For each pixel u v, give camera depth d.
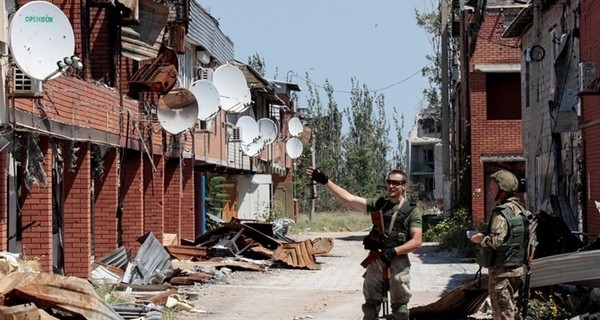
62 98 17.23
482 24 36.88
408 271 11.41
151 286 18.52
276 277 24.11
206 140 35.31
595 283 11.79
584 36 21.56
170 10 28.44
